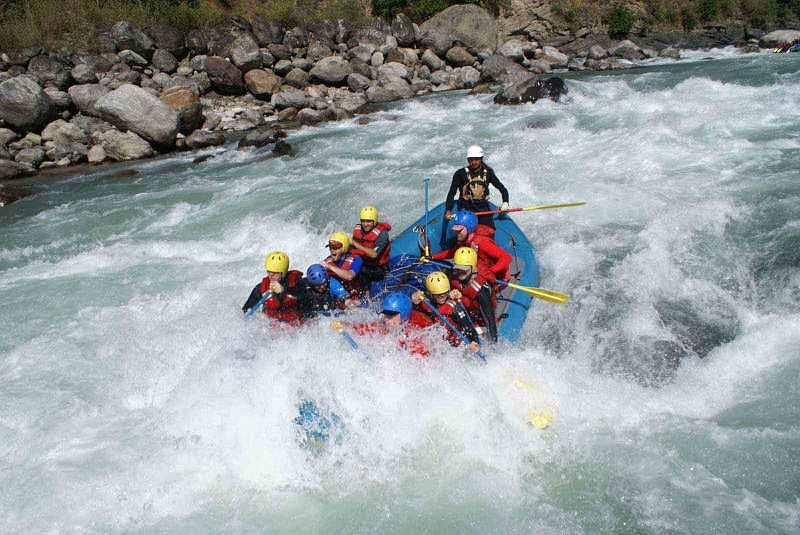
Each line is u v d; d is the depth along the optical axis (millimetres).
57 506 4422
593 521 4074
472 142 12812
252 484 4590
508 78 18031
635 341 6004
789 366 5266
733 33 27109
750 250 7035
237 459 4750
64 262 8727
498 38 24641
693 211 7941
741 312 6270
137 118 14492
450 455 4684
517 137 12742
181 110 15617
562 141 11914
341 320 5738
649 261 7164
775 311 6180
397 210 9367
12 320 7141
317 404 4875
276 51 20516
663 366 5641
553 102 16125
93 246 9344
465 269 5520
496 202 9250
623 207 8516
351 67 20312
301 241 8852
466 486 4434
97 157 14312
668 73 18766
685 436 4668
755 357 5496
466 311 5609
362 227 6734
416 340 5277
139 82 17953
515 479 4453
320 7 26641
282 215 9766
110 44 18703
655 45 26391
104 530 4250
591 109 14570
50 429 5227
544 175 10070
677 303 6496
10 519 4324
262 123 17109
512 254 7086
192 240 9281
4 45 18016
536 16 26969
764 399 4953
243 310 6047
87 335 6707
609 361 5766
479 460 4629
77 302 7500
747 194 8234
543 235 8055
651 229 7758
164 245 9109
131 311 7203
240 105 18438
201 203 10766
